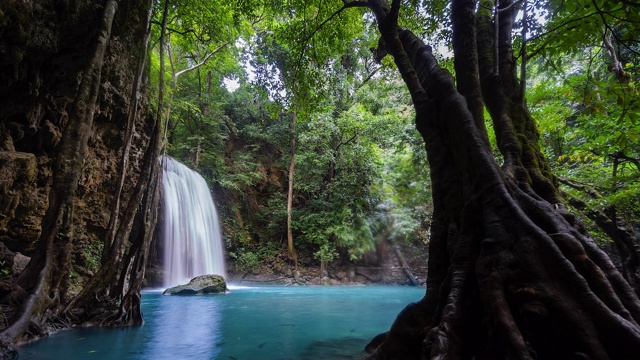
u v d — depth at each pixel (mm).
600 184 7578
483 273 2883
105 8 6418
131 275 6734
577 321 2395
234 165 23188
